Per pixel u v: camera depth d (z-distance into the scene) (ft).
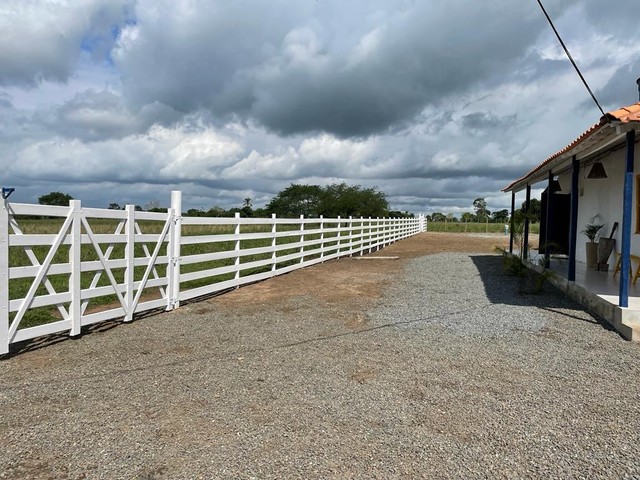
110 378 13.33
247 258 43.75
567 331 18.51
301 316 21.50
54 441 9.64
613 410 11.21
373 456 9.12
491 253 55.72
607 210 32.24
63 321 17.04
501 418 10.78
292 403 11.63
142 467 8.69
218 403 11.61
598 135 19.76
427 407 11.41
